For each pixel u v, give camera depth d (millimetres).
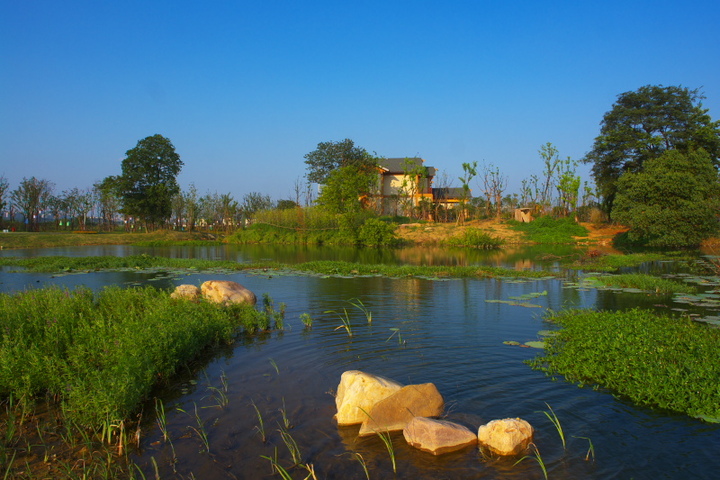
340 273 20938
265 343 9492
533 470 5008
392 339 9664
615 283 17359
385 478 4918
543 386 7102
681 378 6633
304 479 4898
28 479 4965
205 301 11477
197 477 4992
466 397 6746
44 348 7699
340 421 6082
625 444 5465
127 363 6859
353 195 44531
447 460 5230
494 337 9797
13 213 59719
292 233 45625
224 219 58000
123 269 22594
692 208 27281
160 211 50406
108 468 5168
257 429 5969
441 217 51562
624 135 37562
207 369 8070
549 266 24734
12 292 14789
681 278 19000
